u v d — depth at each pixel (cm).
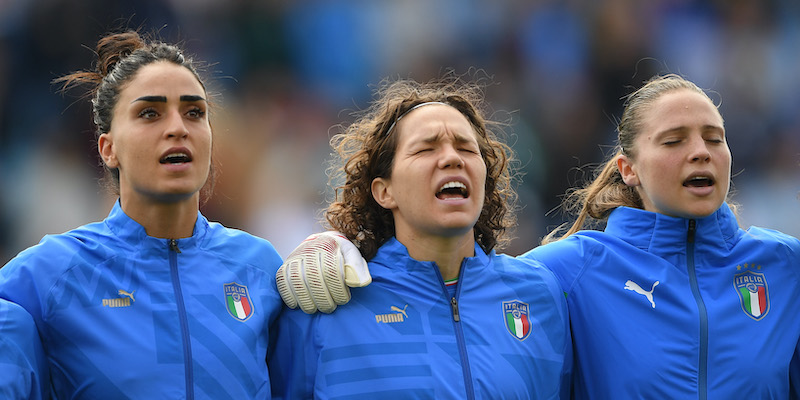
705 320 1359
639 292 1390
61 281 1228
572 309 1410
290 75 3716
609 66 3888
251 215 3350
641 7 3959
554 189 3647
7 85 3253
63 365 1215
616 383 1363
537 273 1385
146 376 1205
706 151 1372
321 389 1278
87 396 1203
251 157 3450
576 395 1416
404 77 3822
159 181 1257
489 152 1425
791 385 1412
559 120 3791
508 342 1314
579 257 1428
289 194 3425
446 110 1344
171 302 1255
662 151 1391
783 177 3900
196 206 1330
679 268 1403
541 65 3878
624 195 1493
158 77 1272
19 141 3225
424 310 1310
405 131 1337
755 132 3950
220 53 3622
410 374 1265
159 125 1264
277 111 3619
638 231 1431
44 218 3145
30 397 1191
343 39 3794
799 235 3784
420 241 1330
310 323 1304
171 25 3475
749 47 4034
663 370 1343
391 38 3856
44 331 1220
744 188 3856
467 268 1341
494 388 1274
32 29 3266
